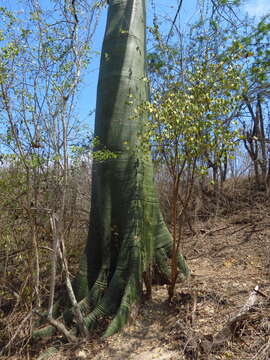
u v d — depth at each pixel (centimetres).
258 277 526
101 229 568
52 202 502
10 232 545
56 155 461
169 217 902
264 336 370
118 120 579
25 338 491
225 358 359
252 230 776
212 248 729
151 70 666
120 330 470
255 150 1009
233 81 416
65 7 453
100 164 577
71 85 448
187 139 400
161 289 552
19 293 532
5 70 432
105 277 550
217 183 969
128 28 620
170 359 385
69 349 455
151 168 592
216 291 488
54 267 455
